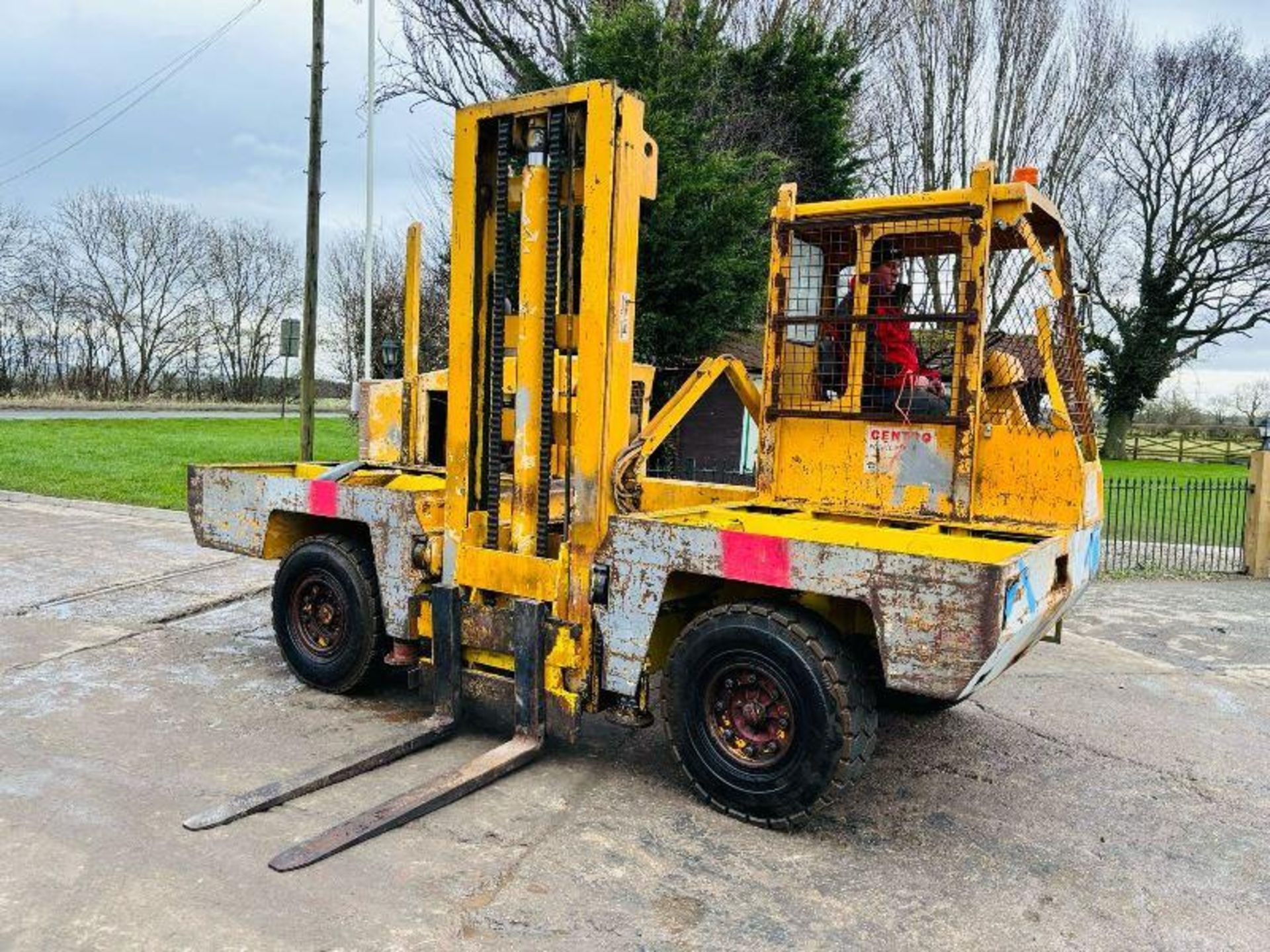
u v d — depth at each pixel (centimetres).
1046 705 552
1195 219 2989
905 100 2183
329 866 324
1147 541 1238
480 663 448
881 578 338
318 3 1279
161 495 1212
